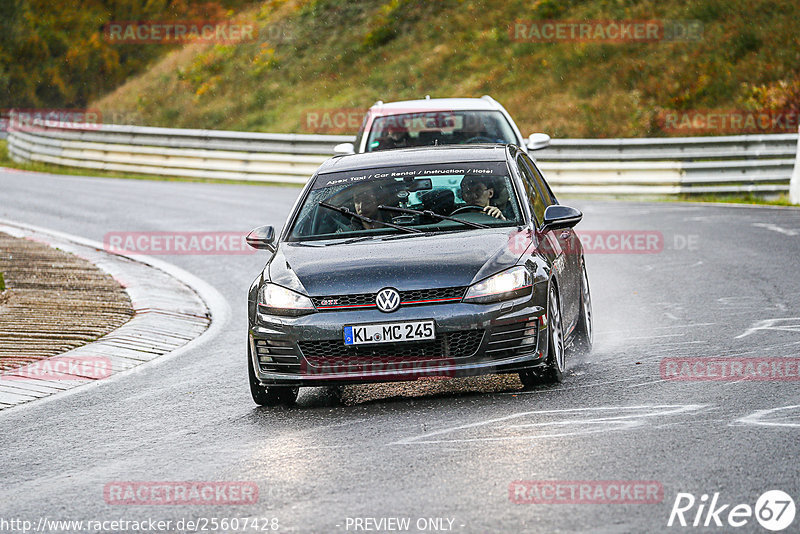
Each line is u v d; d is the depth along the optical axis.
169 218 66.94
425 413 22.72
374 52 136.50
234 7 166.25
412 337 23.17
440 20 137.88
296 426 22.56
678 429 19.80
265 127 126.38
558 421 21.00
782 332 29.98
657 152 79.19
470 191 27.22
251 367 24.67
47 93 164.12
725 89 109.69
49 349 33.12
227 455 20.44
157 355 33.31
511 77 120.62
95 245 57.31
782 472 16.70
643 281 42.16
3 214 69.69
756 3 122.88
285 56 142.12
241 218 66.06
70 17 169.88
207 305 42.28
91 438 22.89
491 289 23.41
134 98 144.00
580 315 29.31
